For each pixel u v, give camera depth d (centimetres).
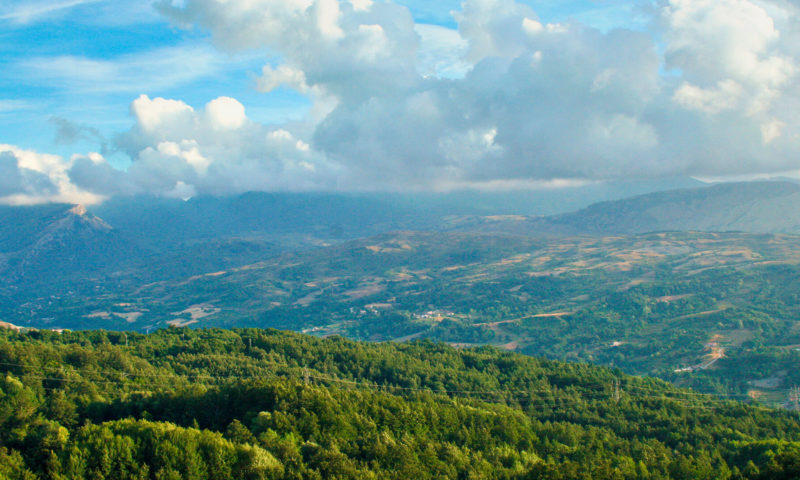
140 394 16300
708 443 16350
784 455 12788
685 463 14100
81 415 15238
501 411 18250
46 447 12756
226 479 12281
